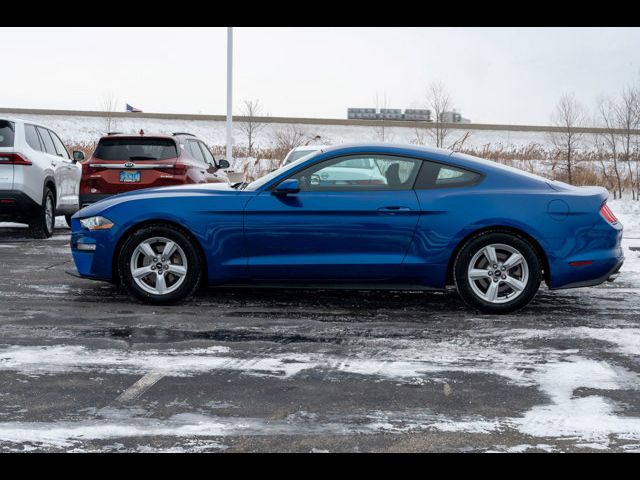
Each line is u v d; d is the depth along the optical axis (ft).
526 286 20.01
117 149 37.09
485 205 19.89
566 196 20.08
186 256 20.66
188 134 41.81
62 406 12.34
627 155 84.02
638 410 12.32
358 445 10.74
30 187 36.50
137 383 13.62
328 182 20.52
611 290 24.30
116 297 22.17
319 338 17.24
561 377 14.19
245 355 15.65
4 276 26.18
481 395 13.06
